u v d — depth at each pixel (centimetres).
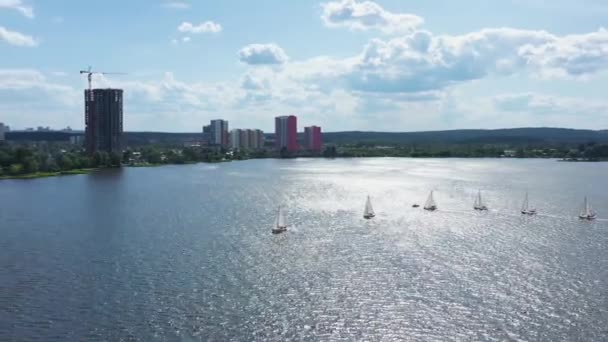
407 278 13825
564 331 10675
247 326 10881
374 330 10725
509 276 14000
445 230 19938
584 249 16912
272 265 15000
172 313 11531
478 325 10950
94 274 14238
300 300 12262
